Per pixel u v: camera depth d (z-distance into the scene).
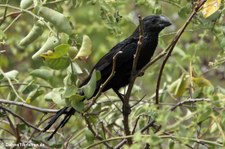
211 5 9.45
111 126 11.37
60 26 9.45
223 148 8.41
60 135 10.98
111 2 11.34
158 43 12.30
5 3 10.83
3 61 16.44
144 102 11.44
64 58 9.01
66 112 9.92
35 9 9.61
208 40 15.52
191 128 8.23
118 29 11.27
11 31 16.17
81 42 9.70
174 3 11.62
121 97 11.34
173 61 13.28
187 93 11.87
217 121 8.59
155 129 9.94
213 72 16.20
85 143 11.44
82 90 9.24
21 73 16.31
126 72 11.27
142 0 11.93
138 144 7.59
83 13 17.11
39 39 15.11
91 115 10.31
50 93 9.34
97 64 11.30
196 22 11.18
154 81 14.10
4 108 10.09
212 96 8.28
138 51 9.59
